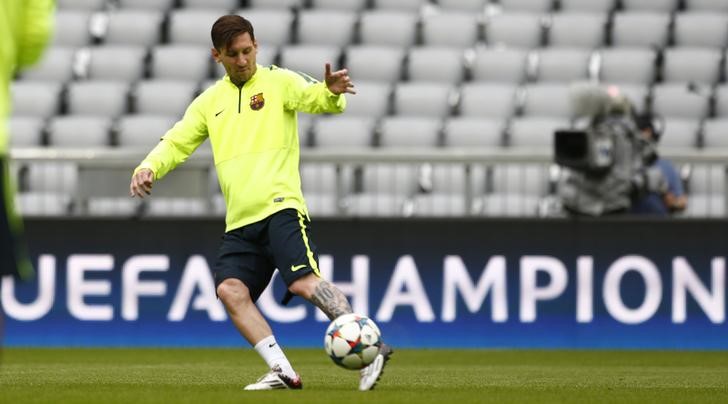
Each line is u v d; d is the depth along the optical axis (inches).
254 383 994.7
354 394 904.9
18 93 2119.8
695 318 1656.0
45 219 1704.0
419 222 1674.5
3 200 680.4
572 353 1600.6
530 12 2321.6
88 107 2113.7
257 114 936.3
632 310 1662.2
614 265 1663.4
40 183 1772.9
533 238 1668.3
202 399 862.5
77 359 1483.8
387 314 1675.7
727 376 1248.2
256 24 2246.6
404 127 2004.2
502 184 1734.7
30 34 686.5
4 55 674.8
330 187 1752.0
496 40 2252.7
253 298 954.1
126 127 2034.9
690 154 1681.8
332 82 912.3
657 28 2236.7
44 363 1418.6
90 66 2191.2
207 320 1689.2
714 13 2289.6
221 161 941.2
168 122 2042.3
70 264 1704.0
